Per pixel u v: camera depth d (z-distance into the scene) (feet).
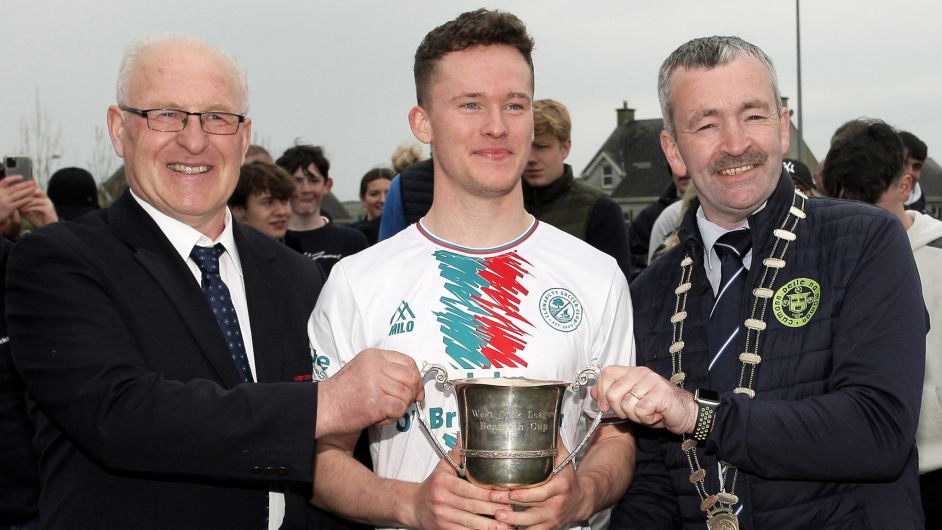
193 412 8.32
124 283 9.12
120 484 8.92
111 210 9.68
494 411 7.86
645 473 9.77
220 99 9.64
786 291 8.87
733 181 8.96
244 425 8.25
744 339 8.99
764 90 8.98
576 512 8.40
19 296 9.02
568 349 8.91
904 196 14.28
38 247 9.09
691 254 9.65
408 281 9.04
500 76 8.75
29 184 17.07
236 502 9.30
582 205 16.62
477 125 8.77
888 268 8.57
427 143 9.49
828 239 8.93
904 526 8.64
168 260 9.41
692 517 9.25
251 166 21.13
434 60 8.93
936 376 13.05
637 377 8.27
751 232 9.16
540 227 9.50
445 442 8.71
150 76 9.49
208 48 9.81
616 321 9.39
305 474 8.25
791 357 8.72
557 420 8.06
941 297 13.14
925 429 13.07
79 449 9.01
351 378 8.21
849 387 8.32
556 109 16.58
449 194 9.15
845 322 8.57
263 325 9.74
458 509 7.95
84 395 8.50
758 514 8.78
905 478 8.82
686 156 9.23
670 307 9.69
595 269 9.34
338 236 24.93
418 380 8.12
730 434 8.21
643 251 24.18
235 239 10.18
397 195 15.23
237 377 9.29
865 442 8.05
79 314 8.78
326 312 9.27
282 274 10.30
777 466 8.20
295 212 24.76
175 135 9.45
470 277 9.00
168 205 9.50
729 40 9.29
